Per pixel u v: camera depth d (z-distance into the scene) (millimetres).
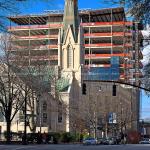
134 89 124250
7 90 60406
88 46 145750
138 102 134375
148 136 159750
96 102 105062
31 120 81750
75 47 125688
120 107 111000
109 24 144625
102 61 144125
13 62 58875
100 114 104625
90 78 118875
